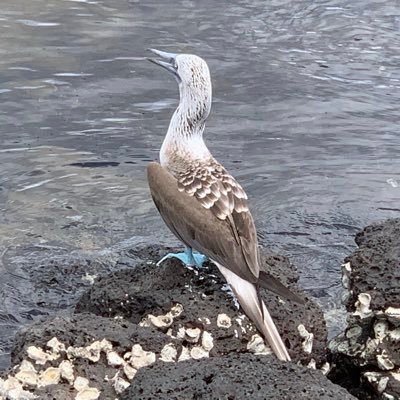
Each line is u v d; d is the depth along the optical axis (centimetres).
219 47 1661
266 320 741
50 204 1181
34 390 649
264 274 759
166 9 1805
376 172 1301
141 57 1593
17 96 1445
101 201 1195
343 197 1230
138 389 605
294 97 1505
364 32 1773
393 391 756
